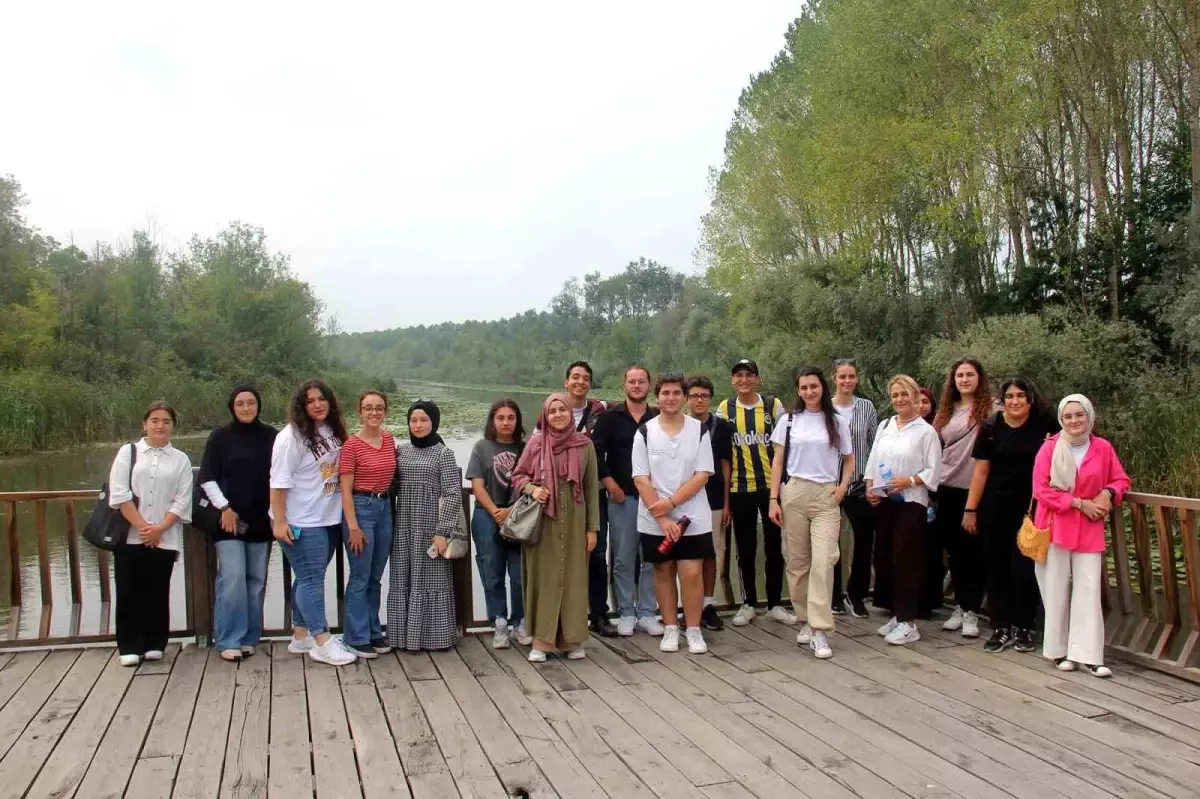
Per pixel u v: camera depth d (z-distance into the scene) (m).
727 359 27.73
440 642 5.04
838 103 18.41
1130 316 15.01
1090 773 3.31
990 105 15.73
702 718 3.95
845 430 5.07
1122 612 4.93
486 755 3.55
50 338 28.83
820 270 21.47
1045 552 4.62
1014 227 17.61
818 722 3.88
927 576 5.71
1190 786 3.19
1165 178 15.49
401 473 5.05
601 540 5.54
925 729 3.78
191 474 5.00
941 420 5.59
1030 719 3.88
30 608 7.12
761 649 5.09
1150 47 15.34
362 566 4.96
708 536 5.04
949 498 5.37
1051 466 4.58
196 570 5.15
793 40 27.58
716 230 28.03
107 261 35.50
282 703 4.19
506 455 5.23
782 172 23.52
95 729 3.86
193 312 37.53
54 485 15.88
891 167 17.23
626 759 3.49
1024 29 14.81
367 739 3.73
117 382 28.83
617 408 5.48
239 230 43.03
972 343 14.57
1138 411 12.37
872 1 16.66
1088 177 16.81
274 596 7.61
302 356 42.66
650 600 5.66
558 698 4.25
